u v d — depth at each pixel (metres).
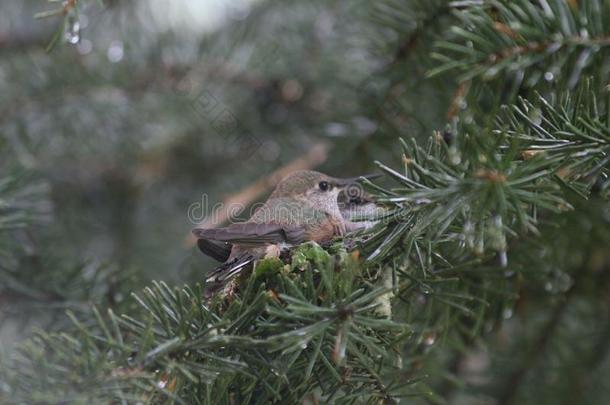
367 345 5.57
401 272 6.50
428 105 8.60
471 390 8.98
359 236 6.55
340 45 10.05
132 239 11.35
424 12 8.18
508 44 6.22
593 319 9.13
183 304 6.16
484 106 7.83
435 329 7.61
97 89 10.54
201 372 5.67
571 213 8.37
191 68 10.64
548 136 6.12
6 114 10.34
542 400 9.02
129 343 5.99
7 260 8.70
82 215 11.45
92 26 10.51
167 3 10.79
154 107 10.80
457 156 5.64
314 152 9.88
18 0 10.82
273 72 10.65
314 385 6.33
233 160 11.50
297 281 6.12
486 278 7.78
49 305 8.52
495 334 9.14
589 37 6.19
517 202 5.31
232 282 6.78
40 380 5.28
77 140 10.74
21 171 9.20
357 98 9.12
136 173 11.53
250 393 6.11
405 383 6.35
